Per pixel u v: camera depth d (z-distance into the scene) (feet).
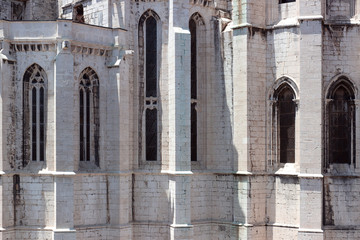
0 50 137.69
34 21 138.72
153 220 148.36
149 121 152.25
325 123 143.64
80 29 140.97
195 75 156.97
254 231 146.00
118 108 143.54
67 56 137.18
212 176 154.92
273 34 150.10
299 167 143.54
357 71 143.74
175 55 144.87
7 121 137.39
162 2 150.51
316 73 140.87
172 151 145.28
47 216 136.67
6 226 135.54
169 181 146.92
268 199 148.97
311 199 139.54
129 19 149.79
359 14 144.36
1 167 135.54
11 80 138.51
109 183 144.15
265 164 150.00
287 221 145.28
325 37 143.84
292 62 146.41
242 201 147.13
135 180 149.79
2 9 178.91
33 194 137.49
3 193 135.03
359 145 143.84
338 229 140.97
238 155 148.97
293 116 147.84
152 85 152.46
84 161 144.46
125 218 143.84
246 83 147.64
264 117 150.61
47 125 138.41
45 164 138.51
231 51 152.76
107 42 146.10
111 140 144.46
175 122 144.36
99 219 143.13
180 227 142.72
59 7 179.22
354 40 143.95
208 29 157.07
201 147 155.84
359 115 143.84
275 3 151.02
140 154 151.23
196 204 152.35
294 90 145.79
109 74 145.59
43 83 140.36
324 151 143.13
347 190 142.20
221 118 154.51
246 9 148.36
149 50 152.87
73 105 139.33
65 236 133.90
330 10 144.66
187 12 148.77
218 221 152.87
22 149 139.03
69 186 135.74
